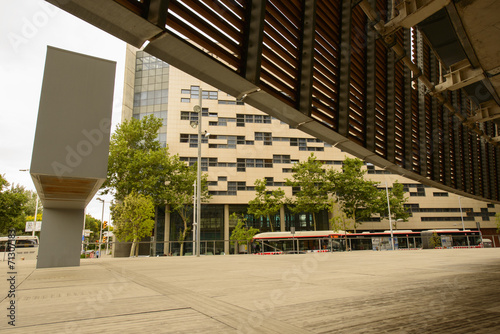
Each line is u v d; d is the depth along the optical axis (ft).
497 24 14.29
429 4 15.07
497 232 191.62
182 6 11.39
